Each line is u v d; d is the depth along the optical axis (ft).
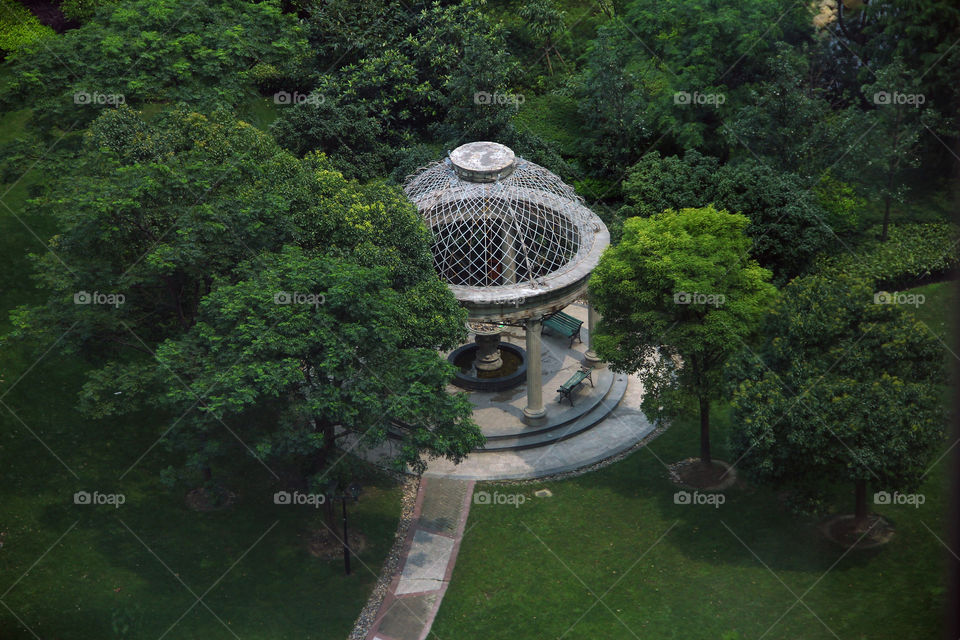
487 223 195.72
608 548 174.60
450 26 274.77
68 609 160.97
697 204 228.43
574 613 162.40
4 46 279.28
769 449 160.66
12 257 220.84
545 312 193.06
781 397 157.58
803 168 247.29
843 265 232.73
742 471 183.62
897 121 242.17
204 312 164.55
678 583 166.20
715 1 264.93
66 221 167.12
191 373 156.46
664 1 269.03
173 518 178.09
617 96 257.96
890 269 231.30
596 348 180.34
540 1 285.84
